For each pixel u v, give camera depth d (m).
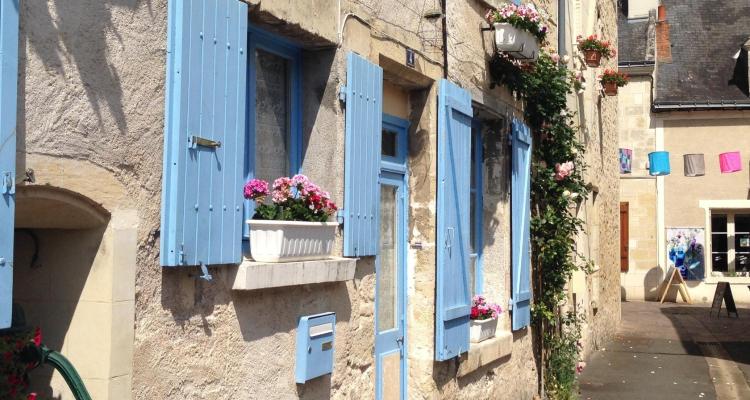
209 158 4.16
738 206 24.02
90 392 3.66
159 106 3.91
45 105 3.31
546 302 9.75
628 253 24.67
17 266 3.79
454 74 7.18
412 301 6.83
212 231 4.19
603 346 14.83
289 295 4.91
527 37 8.05
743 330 17.33
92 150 3.54
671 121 24.52
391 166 6.55
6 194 3.09
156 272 3.91
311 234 4.89
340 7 5.39
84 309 3.68
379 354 6.35
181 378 4.06
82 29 3.48
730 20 26.88
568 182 9.73
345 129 5.40
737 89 24.83
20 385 3.49
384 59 6.08
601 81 14.67
